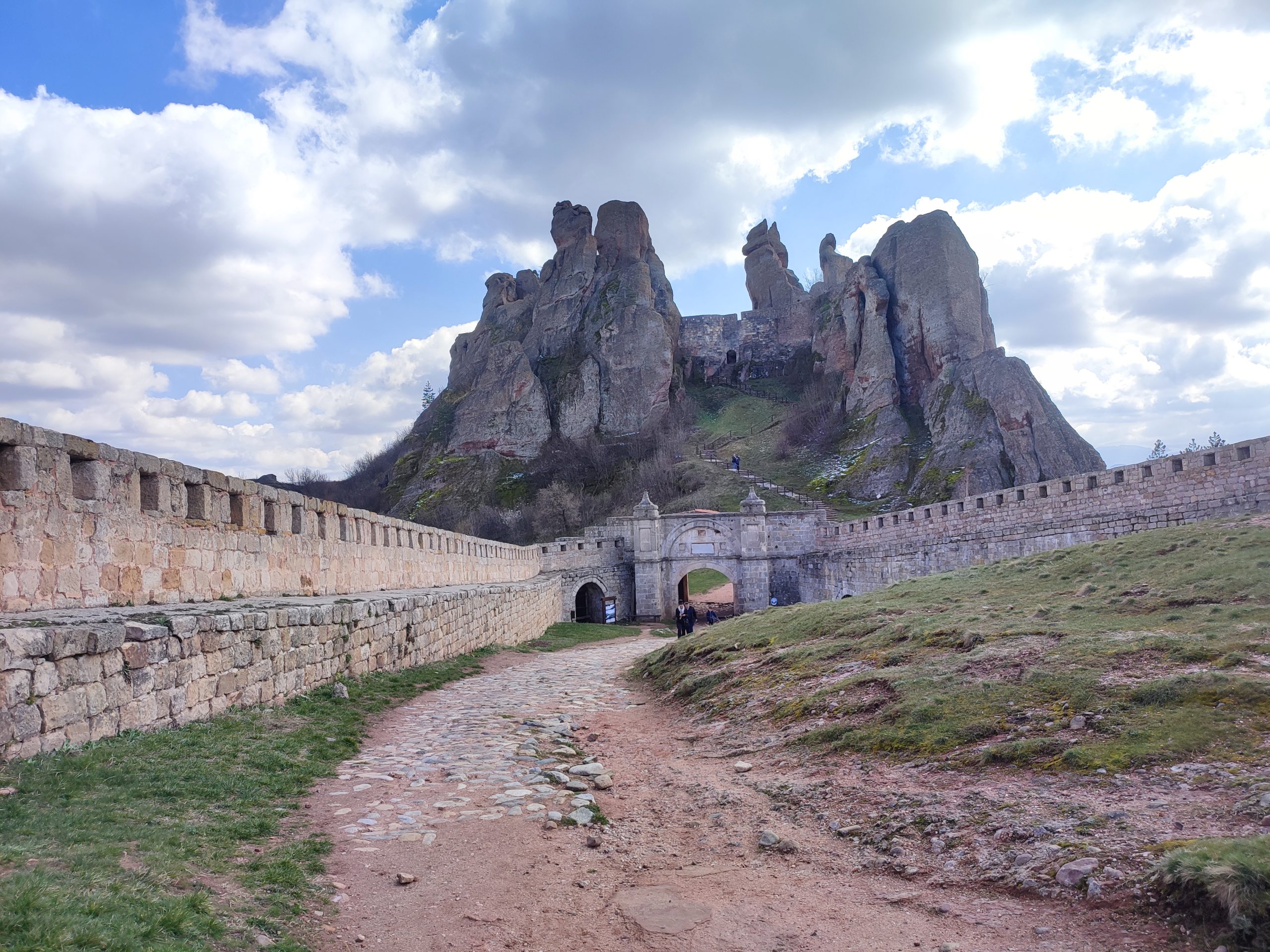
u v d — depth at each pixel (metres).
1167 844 5.70
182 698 9.52
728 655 16.89
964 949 5.27
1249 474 22.48
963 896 6.00
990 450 89.88
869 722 9.98
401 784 9.38
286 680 12.41
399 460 135.50
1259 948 4.59
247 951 4.93
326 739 10.97
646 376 129.50
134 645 8.62
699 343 154.62
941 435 95.50
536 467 120.81
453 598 22.67
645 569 63.19
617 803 9.17
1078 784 7.10
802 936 5.71
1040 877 5.88
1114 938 5.07
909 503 87.88
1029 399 91.00
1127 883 5.46
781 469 107.81
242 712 10.90
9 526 9.35
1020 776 7.58
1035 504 31.61
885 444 100.62
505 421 126.94
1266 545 14.27
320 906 5.91
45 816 6.13
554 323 142.25
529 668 22.97
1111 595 13.57
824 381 128.38
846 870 6.80
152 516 12.04
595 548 62.03
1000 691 9.51
